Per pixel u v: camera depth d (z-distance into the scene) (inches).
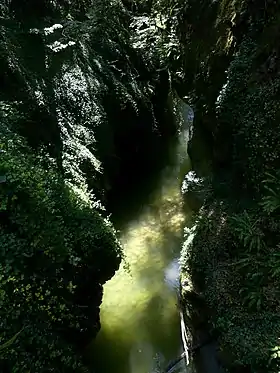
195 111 388.5
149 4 544.4
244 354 199.2
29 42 348.2
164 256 365.7
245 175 265.6
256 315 214.5
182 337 292.2
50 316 207.2
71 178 296.7
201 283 253.6
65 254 221.1
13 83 293.7
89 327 249.0
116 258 265.3
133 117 426.9
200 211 311.1
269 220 236.8
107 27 459.2
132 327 307.4
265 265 224.7
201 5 385.7
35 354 187.9
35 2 386.3
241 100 279.0
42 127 301.1
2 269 191.0
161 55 498.9
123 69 446.6
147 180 453.7
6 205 208.2
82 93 366.0
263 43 275.6
